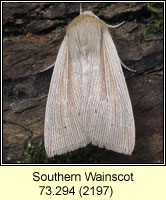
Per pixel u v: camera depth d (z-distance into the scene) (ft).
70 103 0.18
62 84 0.18
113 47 0.18
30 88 0.20
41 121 0.20
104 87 0.18
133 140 0.17
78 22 0.18
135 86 0.19
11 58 0.20
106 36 0.18
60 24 0.19
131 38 0.19
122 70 0.19
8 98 0.20
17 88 0.20
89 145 0.20
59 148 0.18
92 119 0.18
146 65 0.19
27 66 0.20
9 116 0.20
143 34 0.19
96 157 0.20
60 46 0.19
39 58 0.20
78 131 0.18
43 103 0.20
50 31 0.20
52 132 0.18
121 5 0.19
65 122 0.18
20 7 0.19
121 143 0.18
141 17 0.19
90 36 0.18
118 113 0.18
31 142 0.20
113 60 0.18
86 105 0.18
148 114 0.20
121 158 0.20
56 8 0.19
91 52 0.18
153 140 0.20
